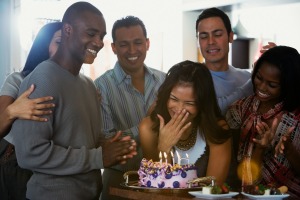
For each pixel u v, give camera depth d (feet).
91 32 7.82
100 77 11.04
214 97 8.11
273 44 9.82
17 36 15.58
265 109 8.67
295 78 8.24
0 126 7.58
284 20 19.31
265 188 6.95
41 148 7.42
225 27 10.22
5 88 9.07
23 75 9.37
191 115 8.00
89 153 7.76
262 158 8.25
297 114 8.41
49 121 7.50
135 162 10.23
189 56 17.33
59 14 15.99
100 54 16.85
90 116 8.22
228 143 8.16
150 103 10.99
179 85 7.87
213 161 8.04
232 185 8.61
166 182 7.49
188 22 17.22
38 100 7.39
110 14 17.02
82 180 7.93
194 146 8.24
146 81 11.10
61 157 7.50
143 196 7.03
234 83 10.39
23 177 9.09
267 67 8.23
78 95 7.97
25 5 15.60
